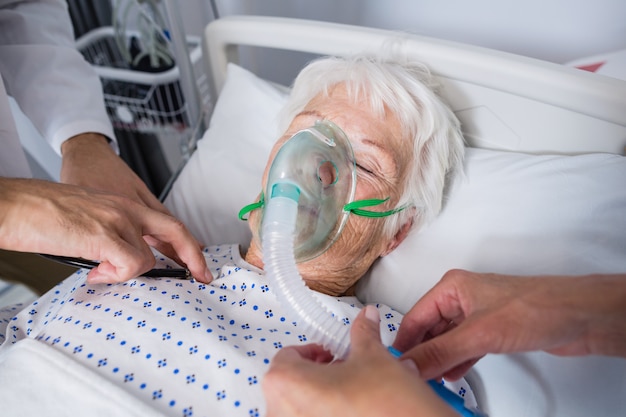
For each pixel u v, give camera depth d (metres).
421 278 0.96
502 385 0.81
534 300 0.53
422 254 0.98
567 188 0.87
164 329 0.73
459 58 0.91
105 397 0.63
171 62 1.64
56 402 0.64
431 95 0.91
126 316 0.76
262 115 1.25
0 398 0.64
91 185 1.05
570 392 0.75
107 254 0.75
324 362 0.58
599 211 0.83
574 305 0.52
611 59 1.06
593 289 0.52
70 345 0.71
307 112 0.89
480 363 0.83
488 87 0.93
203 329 0.73
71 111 1.16
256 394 0.66
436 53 0.94
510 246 0.87
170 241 0.87
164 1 1.18
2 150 1.15
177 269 0.91
